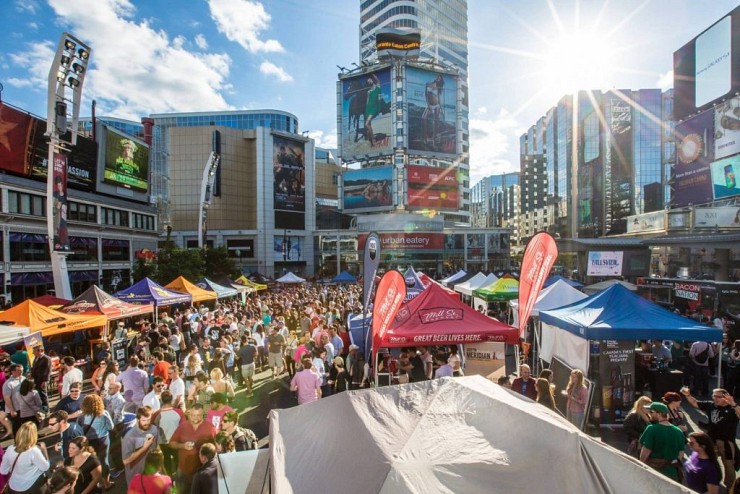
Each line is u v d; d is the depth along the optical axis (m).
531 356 15.56
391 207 68.88
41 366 10.56
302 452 3.95
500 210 187.25
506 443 3.60
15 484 5.30
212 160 39.81
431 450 3.48
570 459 3.43
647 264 25.62
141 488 4.71
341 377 10.21
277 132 74.50
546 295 14.55
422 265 70.12
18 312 11.80
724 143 40.25
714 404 6.67
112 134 41.38
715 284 17.78
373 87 71.19
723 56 40.53
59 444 6.40
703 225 39.59
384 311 9.88
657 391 10.31
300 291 34.53
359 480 3.30
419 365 11.21
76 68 18.48
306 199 78.44
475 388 4.41
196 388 8.12
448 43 112.62
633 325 9.42
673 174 50.91
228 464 4.88
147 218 47.88
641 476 3.35
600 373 9.60
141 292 17.61
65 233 18.33
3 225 27.88
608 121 112.38
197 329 16.55
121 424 7.32
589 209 113.44
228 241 73.06
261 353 14.95
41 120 30.58
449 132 72.31
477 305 21.73
